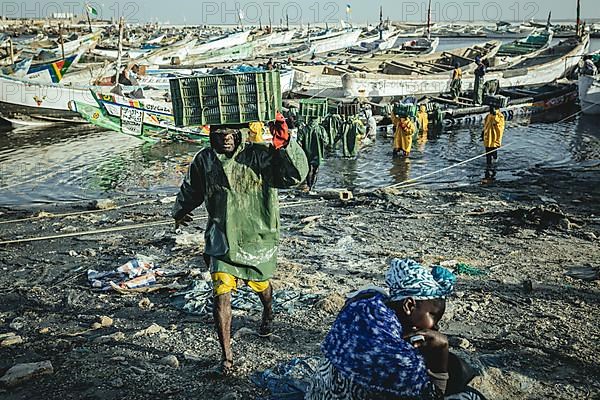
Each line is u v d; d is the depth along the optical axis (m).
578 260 7.66
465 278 6.88
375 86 27.39
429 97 27.44
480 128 23.78
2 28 93.88
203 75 4.40
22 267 8.04
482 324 5.51
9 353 5.16
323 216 10.70
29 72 24.44
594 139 20.78
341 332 2.53
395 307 2.67
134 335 5.40
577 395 4.22
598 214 10.76
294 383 4.25
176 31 111.25
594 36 90.81
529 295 6.30
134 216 11.28
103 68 29.97
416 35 88.50
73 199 14.12
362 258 7.89
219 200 4.48
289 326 5.49
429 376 2.62
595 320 5.60
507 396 4.15
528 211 10.09
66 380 4.59
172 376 4.59
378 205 11.73
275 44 57.94
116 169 17.41
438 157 18.50
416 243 8.69
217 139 4.41
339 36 56.09
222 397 4.19
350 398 2.53
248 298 6.16
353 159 18.27
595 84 25.33
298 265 7.46
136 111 19.83
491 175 15.72
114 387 4.44
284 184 4.48
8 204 13.69
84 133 23.23
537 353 4.88
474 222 10.02
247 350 4.96
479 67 26.58
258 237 4.57
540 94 27.36
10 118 23.94
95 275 7.30
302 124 15.42
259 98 4.39
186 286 6.67
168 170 17.28
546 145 19.88
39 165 17.91
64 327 5.77
